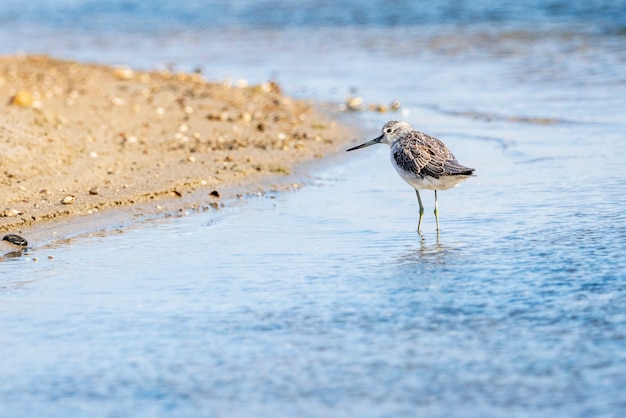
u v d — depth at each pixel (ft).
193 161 57.72
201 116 70.54
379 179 55.72
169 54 113.60
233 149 61.62
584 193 50.11
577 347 30.86
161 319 34.22
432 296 35.83
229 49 115.34
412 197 51.34
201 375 29.66
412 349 31.09
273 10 144.36
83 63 96.84
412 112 75.31
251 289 37.14
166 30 135.33
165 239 44.21
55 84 80.23
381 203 50.31
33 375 29.96
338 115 74.90
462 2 136.87
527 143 63.00
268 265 40.06
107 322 34.04
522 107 74.95
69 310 35.27
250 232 45.24
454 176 43.75
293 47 114.21
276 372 29.71
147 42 125.29
